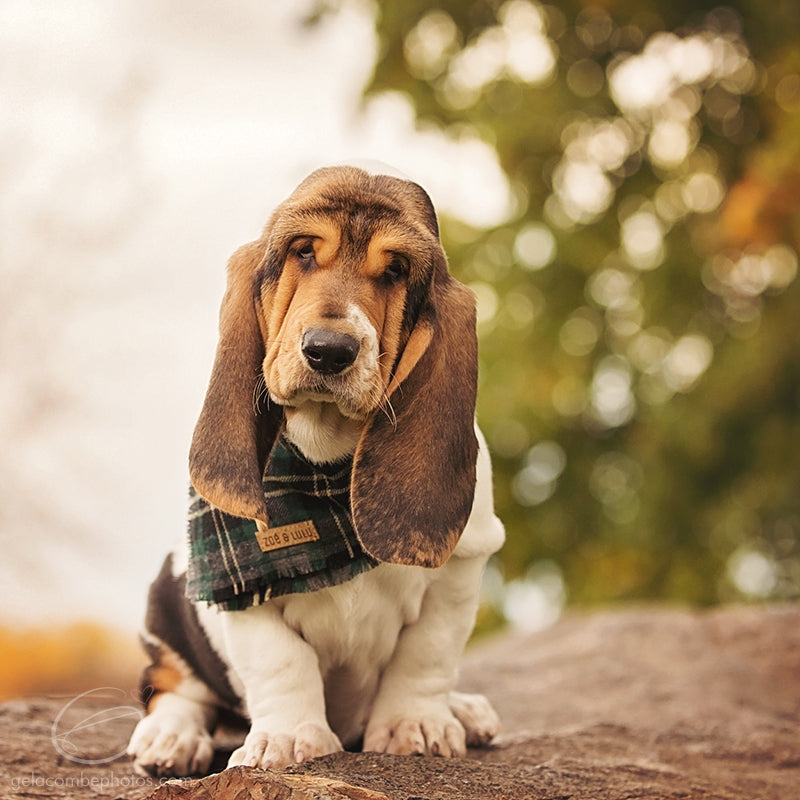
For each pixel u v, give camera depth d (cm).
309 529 353
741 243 937
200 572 359
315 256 346
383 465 347
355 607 361
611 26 1070
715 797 358
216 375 351
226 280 361
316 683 360
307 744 345
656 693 560
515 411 1101
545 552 1109
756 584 1130
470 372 360
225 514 358
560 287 1101
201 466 344
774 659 609
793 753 443
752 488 1055
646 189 1090
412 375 355
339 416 351
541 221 1104
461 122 1093
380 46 1069
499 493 1105
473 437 359
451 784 330
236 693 391
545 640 694
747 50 1063
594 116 1062
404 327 349
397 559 342
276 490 355
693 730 481
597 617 715
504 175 1085
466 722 409
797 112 935
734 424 1048
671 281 1077
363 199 348
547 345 1100
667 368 1098
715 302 1087
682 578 1084
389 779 327
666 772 384
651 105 1088
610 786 352
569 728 473
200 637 387
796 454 1040
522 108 1063
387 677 385
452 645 383
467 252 1115
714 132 1076
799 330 998
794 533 1097
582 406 1122
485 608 1118
